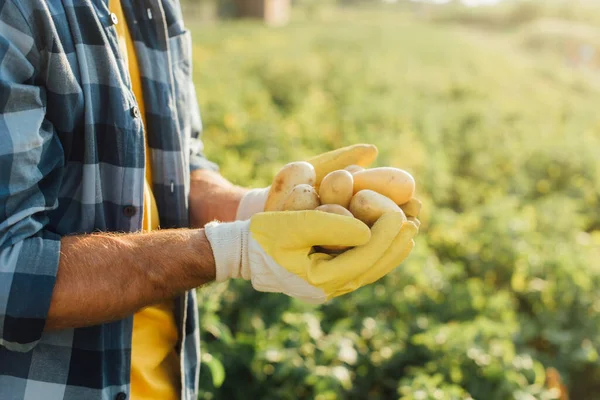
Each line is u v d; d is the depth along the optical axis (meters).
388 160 7.45
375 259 1.38
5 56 1.21
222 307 3.74
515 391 3.45
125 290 1.33
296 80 12.99
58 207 1.43
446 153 9.34
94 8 1.41
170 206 1.72
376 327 3.93
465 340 3.71
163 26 1.65
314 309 3.83
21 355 1.39
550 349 4.64
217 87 10.02
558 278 5.13
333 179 1.48
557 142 9.69
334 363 3.48
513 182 8.23
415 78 15.51
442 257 5.74
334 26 35.28
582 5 65.62
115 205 1.48
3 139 1.20
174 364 1.76
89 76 1.38
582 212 7.79
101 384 1.46
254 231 1.39
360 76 14.80
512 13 66.19
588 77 28.47
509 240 5.59
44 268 1.25
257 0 41.16
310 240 1.38
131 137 1.45
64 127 1.36
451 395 3.22
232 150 6.74
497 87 16.86
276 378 3.24
